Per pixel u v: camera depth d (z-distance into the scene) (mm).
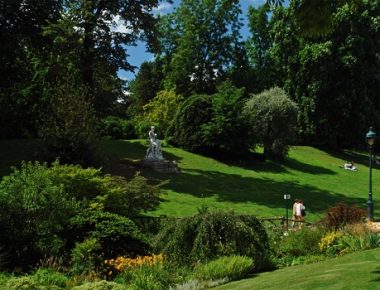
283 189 34719
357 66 56156
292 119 44438
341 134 57438
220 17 62062
